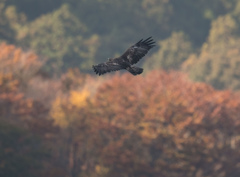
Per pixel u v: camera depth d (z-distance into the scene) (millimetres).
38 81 87938
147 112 79375
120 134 81062
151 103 80375
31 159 72625
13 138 73688
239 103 84250
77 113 81375
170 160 80438
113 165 79062
